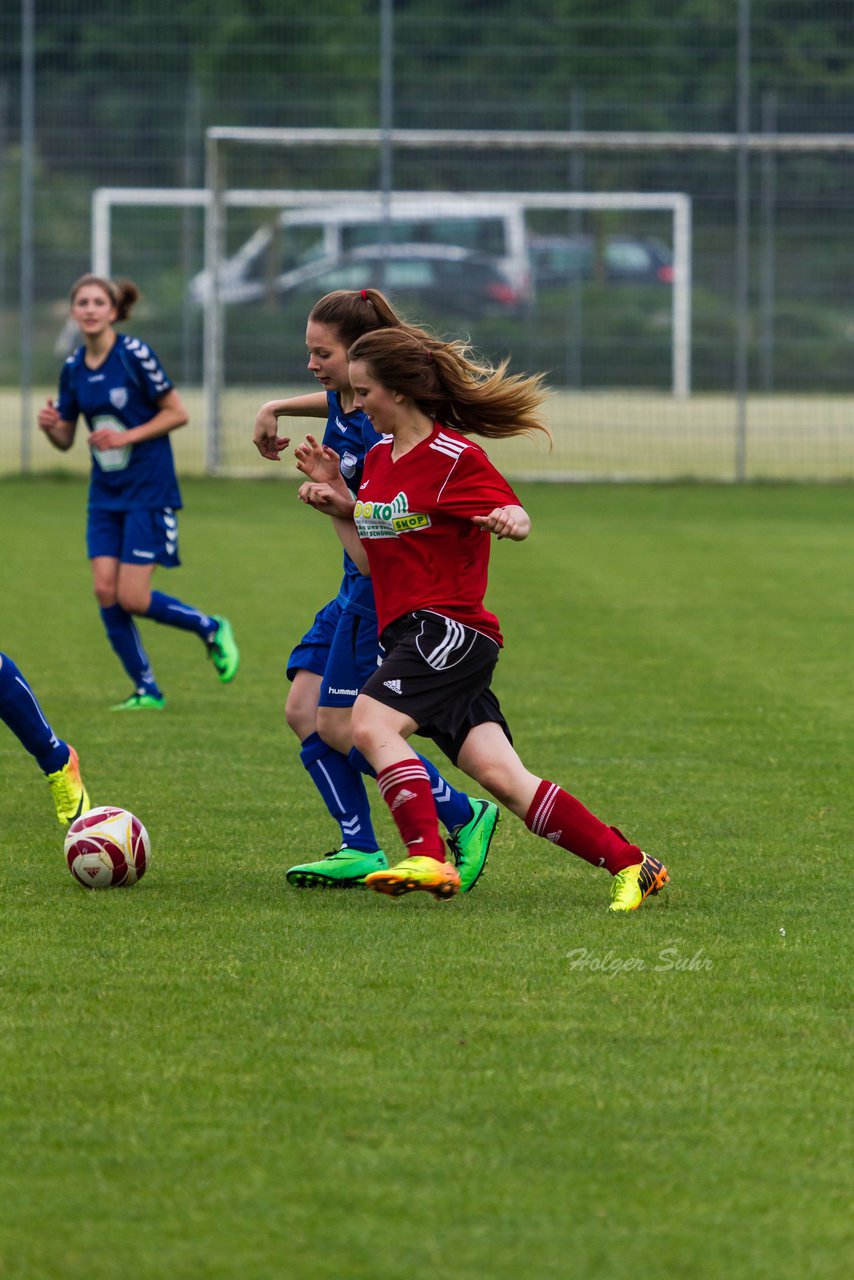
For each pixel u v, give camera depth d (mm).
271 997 12203
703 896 15109
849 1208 9055
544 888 15477
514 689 26094
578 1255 8531
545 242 75000
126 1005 12023
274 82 74875
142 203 70625
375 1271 8375
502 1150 9680
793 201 73875
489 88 77312
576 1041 11383
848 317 69500
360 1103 10320
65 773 17250
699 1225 8852
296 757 21359
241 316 68250
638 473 66062
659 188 76875
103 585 24906
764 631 31953
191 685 26766
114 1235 8719
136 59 72438
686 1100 10414
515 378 14031
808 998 12320
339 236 76562
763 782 19984
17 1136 9852
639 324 69438
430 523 13844
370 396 13852
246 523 50344
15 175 69500
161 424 24938
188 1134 9867
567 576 39625
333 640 15586
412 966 12953
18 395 69500
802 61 73812
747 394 68938
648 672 27609
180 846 16906
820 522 52000
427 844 13758
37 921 14180
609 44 76812
